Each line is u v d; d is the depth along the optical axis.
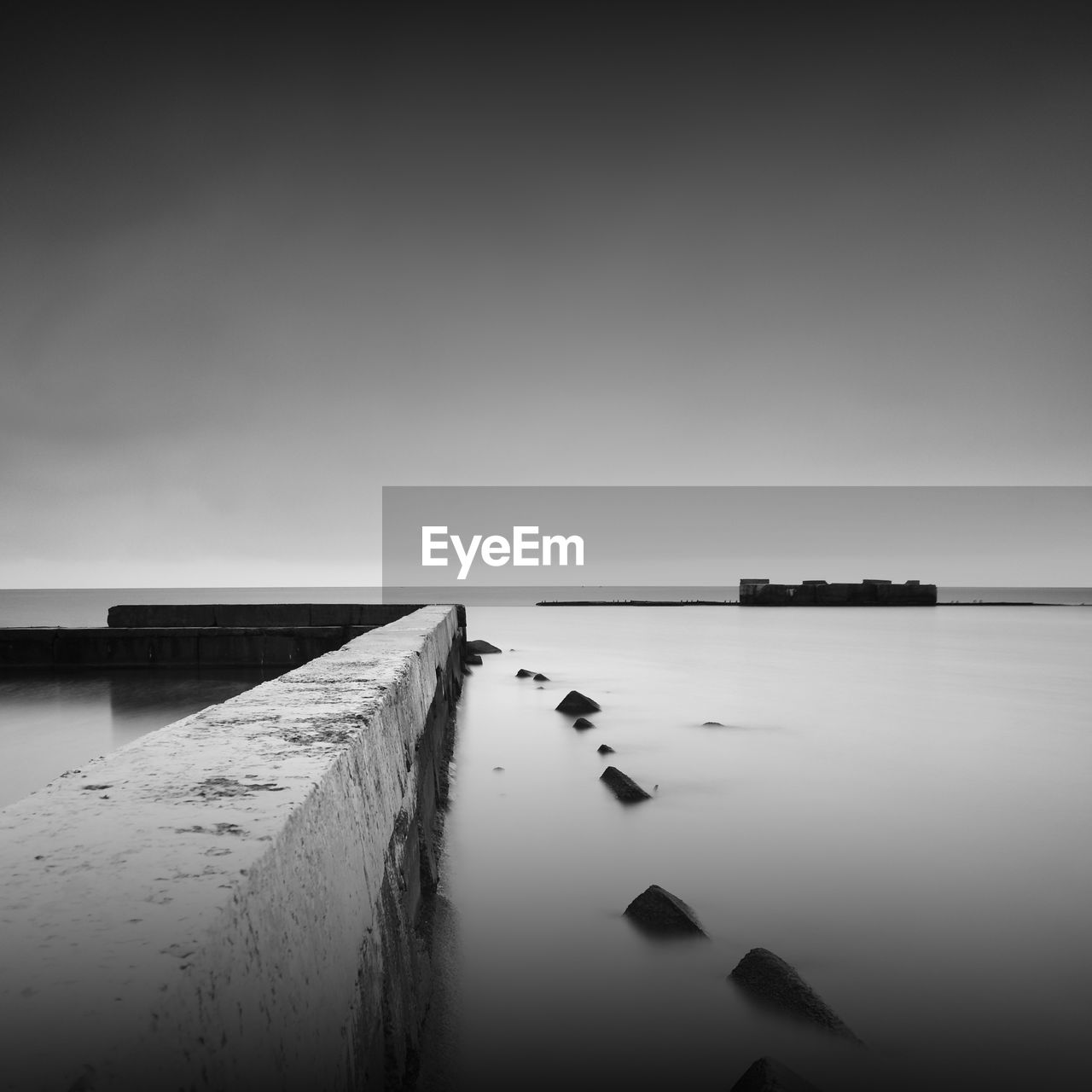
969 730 10.94
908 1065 3.24
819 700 13.80
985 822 6.60
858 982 3.90
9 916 1.07
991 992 3.82
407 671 4.20
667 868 5.40
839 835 6.18
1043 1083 3.14
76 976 0.92
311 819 1.67
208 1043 0.99
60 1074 0.76
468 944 4.20
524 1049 3.25
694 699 14.01
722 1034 3.38
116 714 12.85
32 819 1.49
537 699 14.12
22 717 12.52
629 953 4.11
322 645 20.53
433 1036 3.33
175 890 1.16
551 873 5.29
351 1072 1.76
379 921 2.35
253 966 1.18
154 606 22.69
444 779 7.72
